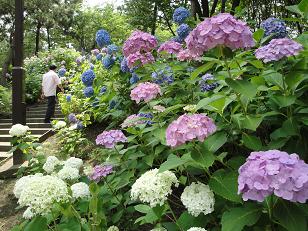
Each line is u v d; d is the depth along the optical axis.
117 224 2.96
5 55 23.77
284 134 2.07
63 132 5.95
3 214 4.03
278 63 2.12
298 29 3.50
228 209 1.93
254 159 1.49
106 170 2.99
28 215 2.43
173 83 3.16
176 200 2.85
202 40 1.96
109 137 2.91
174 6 9.94
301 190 1.37
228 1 8.96
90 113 6.46
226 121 2.20
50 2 23.92
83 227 2.43
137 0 10.20
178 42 3.78
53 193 2.08
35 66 15.92
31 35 30.38
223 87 2.61
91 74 4.95
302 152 2.13
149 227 2.95
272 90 2.30
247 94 1.87
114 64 4.40
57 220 2.69
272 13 7.02
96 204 2.45
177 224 2.09
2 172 5.25
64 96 7.66
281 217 1.51
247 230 1.73
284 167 1.37
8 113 10.91
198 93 2.90
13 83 5.90
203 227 2.04
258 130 2.53
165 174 1.97
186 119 1.86
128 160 2.98
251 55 2.64
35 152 4.75
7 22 22.88
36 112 10.94
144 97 2.88
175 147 1.99
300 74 2.05
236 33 1.90
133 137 2.94
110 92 4.28
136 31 3.56
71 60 17.09
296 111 2.22
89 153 5.14
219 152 2.50
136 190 1.94
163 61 3.80
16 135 4.45
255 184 1.39
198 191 1.92
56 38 34.09
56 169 3.32
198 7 8.48
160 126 2.70
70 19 29.38
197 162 1.78
